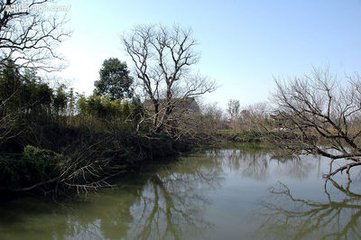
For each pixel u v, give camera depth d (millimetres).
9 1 17922
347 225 13156
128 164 23594
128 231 12117
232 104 72375
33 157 14523
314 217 14055
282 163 30375
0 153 14469
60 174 15078
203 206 15523
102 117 25188
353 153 18594
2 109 15984
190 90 33250
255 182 21297
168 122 33469
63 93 20891
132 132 26047
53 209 13484
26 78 18438
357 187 19312
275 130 26703
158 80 34188
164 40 35094
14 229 11219
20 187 13859
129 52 34312
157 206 15516
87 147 17219
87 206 14461
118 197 16297
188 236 11727
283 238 11594
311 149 18859
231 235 11789
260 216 14023
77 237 11188
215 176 23484
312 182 21031
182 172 24875
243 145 49625
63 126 19781
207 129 42750
